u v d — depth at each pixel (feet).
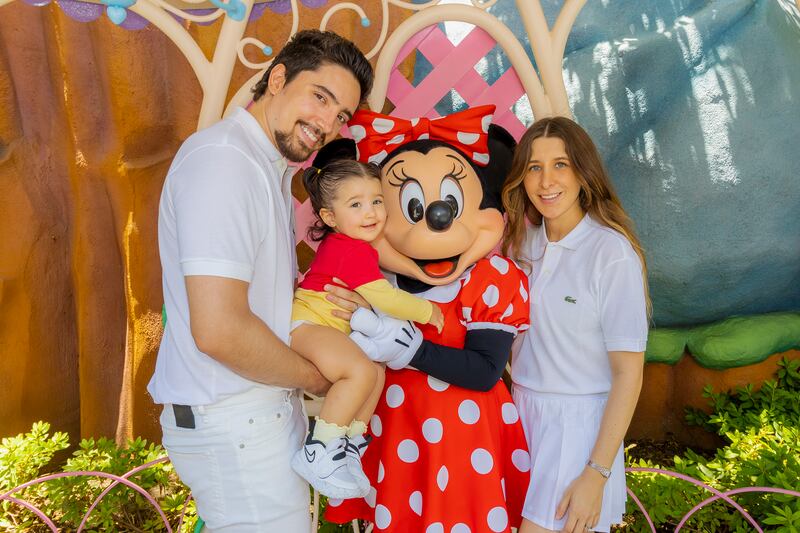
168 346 6.39
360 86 6.75
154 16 8.23
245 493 6.23
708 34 12.84
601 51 13.14
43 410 12.30
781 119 12.57
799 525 8.26
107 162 11.72
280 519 6.41
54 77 11.75
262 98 6.73
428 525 6.76
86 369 12.25
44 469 12.25
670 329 13.55
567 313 7.16
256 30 11.34
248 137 6.31
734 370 12.51
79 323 12.23
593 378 7.19
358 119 7.70
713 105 12.67
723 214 12.67
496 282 7.13
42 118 11.94
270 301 6.31
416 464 7.10
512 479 7.29
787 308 13.73
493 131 8.29
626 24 13.47
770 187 12.55
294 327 6.84
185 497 10.10
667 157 12.78
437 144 7.66
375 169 7.20
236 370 5.84
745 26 12.87
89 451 10.82
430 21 8.84
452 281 7.45
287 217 6.63
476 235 7.52
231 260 5.61
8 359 11.87
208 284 5.55
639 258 7.16
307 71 6.43
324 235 7.51
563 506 6.81
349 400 6.48
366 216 6.97
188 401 6.10
